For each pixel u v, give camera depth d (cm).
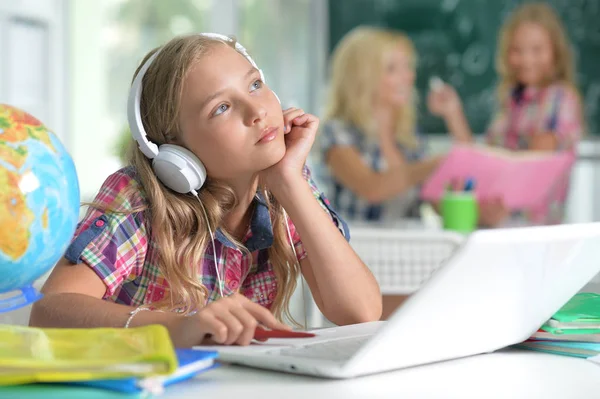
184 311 123
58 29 511
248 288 134
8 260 79
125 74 539
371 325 108
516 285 83
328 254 124
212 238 123
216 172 122
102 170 534
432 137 523
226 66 118
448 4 521
